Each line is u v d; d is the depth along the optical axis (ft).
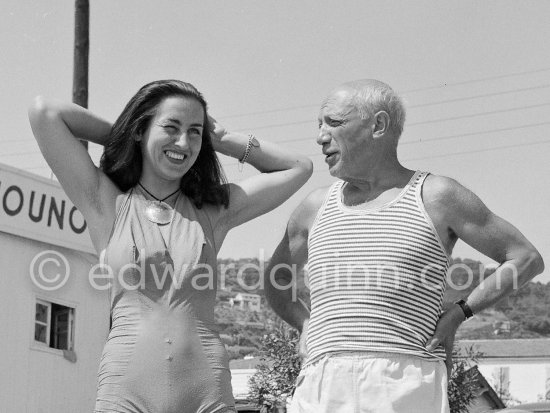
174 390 17.13
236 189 19.17
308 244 18.60
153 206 18.13
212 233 18.56
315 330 17.89
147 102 18.19
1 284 64.23
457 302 17.89
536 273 17.97
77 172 18.07
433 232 17.75
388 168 18.28
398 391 17.12
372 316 17.42
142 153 18.37
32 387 65.77
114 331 17.47
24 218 65.36
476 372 69.56
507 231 17.90
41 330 67.31
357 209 18.15
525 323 289.33
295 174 19.74
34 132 18.22
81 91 57.88
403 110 18.39
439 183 17.95
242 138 19.65
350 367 17.33
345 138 18.12
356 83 18.39
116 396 17.11
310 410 17.61
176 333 17.34
